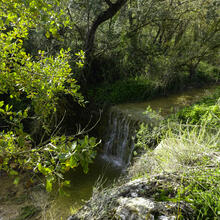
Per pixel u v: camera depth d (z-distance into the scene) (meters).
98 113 8.06
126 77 9.53
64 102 7.09
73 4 7.68
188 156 2.50
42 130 6.52
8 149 1.73
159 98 8.95
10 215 4.62
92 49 8.53
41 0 1.72
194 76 11.00
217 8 9.28
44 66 2.41
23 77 2.18
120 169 6.61
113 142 7.43
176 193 1.99
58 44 7.52
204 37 10.01
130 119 6.91
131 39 9.12
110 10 7.88
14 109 6.57
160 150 3.04
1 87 2.18
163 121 5.12
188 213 1.74
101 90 8.65
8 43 2.08
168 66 9.30
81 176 5.99
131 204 1.92
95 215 2.08
